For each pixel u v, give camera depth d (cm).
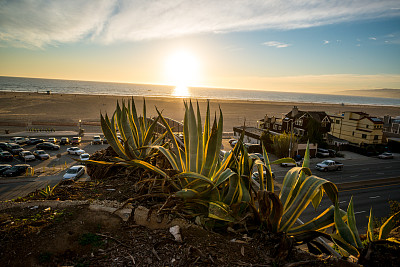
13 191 1912
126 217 425
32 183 2116
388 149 4441
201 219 441
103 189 574
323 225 444
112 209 447
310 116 4253
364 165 3369
